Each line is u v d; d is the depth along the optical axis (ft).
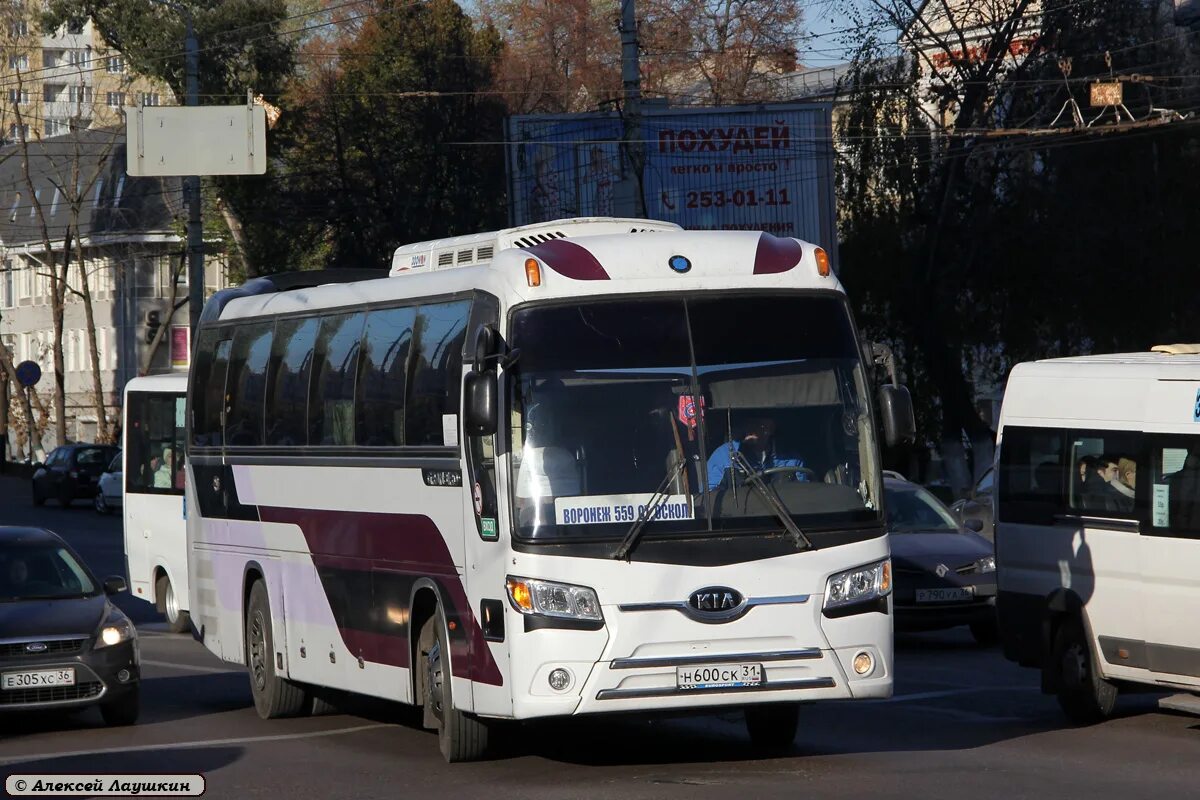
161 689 92.73
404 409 64.69
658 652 54.19
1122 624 69.41
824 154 209.46
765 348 57.06
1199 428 66.74
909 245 204.23
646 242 58.44
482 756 61.93
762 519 55.31
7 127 407.44
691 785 54.60
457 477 59.57
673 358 56.39
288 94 274.16
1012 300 206.18
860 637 55.72
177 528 123.65
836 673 55.26
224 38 279.90
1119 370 71.26
